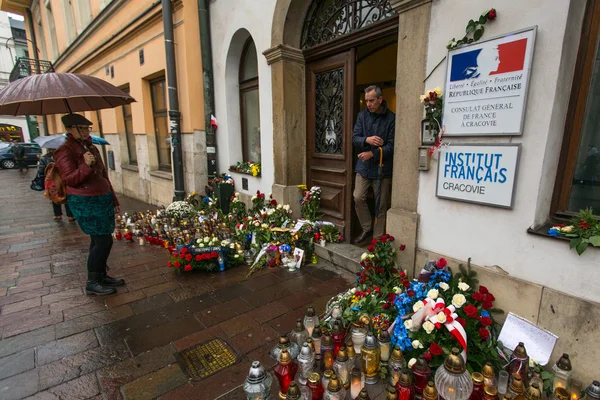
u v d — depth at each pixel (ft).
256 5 15.03
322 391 5.96
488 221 7.48
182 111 20.08
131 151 30.53
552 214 6.97
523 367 6.11
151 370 7.15
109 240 10.65
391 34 10.59
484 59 7.04
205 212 18.42
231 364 7.33
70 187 9.85
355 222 13.74
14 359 7.52
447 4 7.72
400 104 9.10
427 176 8.66
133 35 23.89
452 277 7.97
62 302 10.19
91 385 6.73
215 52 18.97
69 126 9.63
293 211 15.38
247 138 19.44
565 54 6.10
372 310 8.09
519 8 6.53
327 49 13.02
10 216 22.99
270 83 15.08
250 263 13.14
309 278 11.77
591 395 5.57
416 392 6.03
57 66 46.03
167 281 11.68
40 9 49.52
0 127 90.58
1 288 11.19
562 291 6.46
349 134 12.80
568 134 6.61
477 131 7.36
